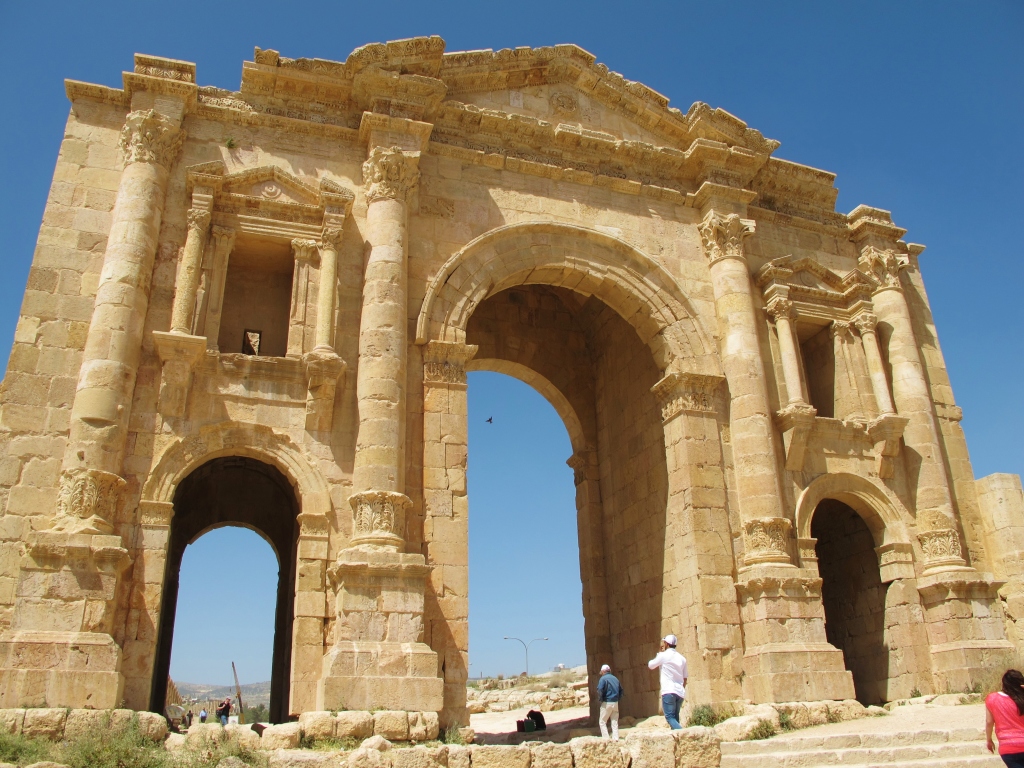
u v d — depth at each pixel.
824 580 27.59
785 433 24.34
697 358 24.70
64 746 14.01
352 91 23.83
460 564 19.98
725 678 21.20
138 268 19.62
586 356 31.88
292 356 20.58
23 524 17.50
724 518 22.92
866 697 24.91
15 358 18.75
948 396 28.20
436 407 21.33
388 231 21.75
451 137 24.78
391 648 17.52
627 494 27.58
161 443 18.86
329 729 16.08
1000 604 23.95
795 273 27.25
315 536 19.03
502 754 13.18
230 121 22.73
